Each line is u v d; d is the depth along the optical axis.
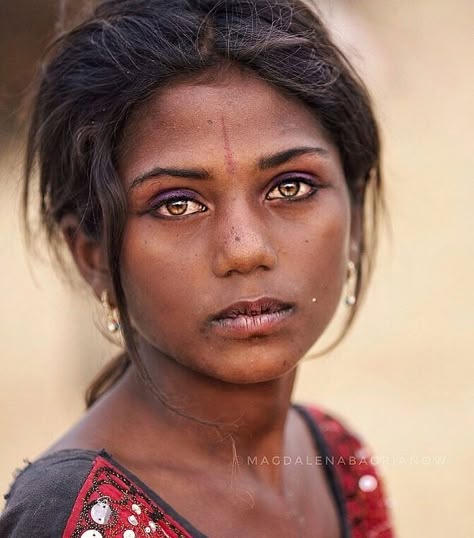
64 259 2.89
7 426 7.96
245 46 2.25
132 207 2.26
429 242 11.81
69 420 8.03
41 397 8.50
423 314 10.23
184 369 2.41
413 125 13.66
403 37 13.28
